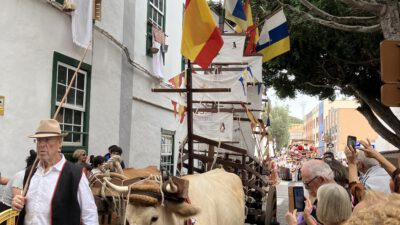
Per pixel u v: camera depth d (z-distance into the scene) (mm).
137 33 12406
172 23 15656
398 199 1777
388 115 17969
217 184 6191
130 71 11875
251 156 10344
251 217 9359
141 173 5820
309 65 17750
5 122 7211
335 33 15492
